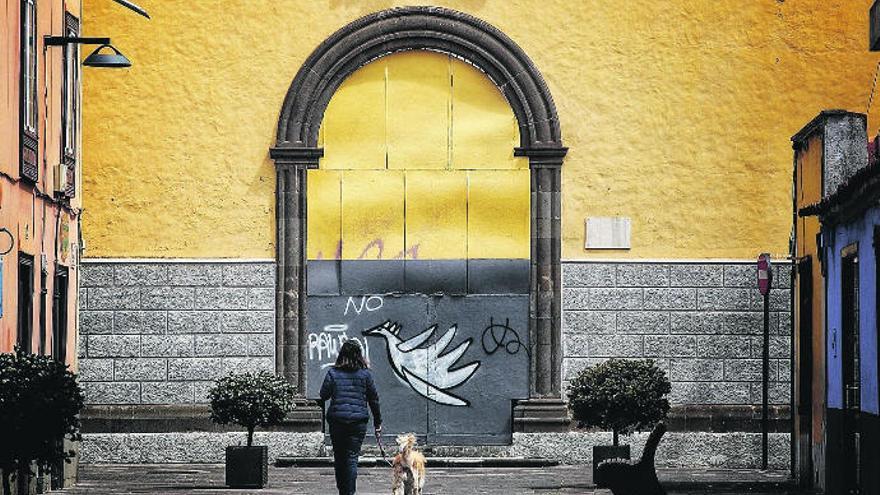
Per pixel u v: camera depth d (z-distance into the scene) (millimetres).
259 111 29438
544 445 29094
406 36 29344
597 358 29422
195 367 29312
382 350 29391
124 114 29422
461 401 29344
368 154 29453
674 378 29438
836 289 21328
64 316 24328
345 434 18969
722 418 29312
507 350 29359
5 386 17250
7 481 17516
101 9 29453
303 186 29359
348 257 29422
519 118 29438
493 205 29422
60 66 23844
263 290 29375
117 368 29297
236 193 29422
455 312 29422
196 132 29422
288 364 29250
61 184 23359
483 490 23562
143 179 29406
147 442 29141
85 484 24719
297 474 26672
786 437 29219
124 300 29328
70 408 17609
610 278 29438
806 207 22484
